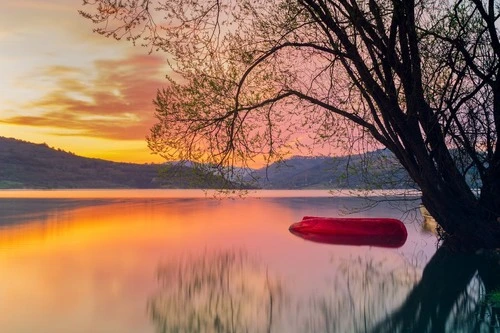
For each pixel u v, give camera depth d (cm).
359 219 1981
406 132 1030
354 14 974
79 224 2459
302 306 881
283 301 914
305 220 2138
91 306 864
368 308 862
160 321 778
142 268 1245
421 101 1016
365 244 1703
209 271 1206
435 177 1080
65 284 1045
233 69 1043
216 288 1020
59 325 752
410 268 1240
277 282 1080
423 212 2322
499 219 1138
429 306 868
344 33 1001
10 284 1041
